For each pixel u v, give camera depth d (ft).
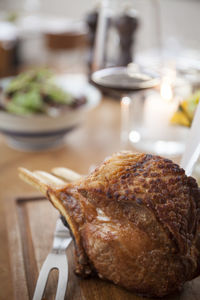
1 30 7.75
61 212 1.86
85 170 2.98
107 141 3.40
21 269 2.02
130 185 1.70
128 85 2.74
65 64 6.40
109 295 1.86
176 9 7.16
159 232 1.68
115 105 4.10
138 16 3.76
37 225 2.30
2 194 2.70
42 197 2.53
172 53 4.00
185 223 1.66
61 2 10.99
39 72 3.47
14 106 3.13
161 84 2.89
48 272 1.87
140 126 3.22
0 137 3.45
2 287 2.10
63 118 3.05
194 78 2.92
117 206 1.74
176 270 1.70
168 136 3.09
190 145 1.94
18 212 2.43
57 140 3.26
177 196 1.68
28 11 11.66
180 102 2.39
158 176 1.69
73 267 1.98
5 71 6.18
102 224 1.77
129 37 3.65
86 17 4.01
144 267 1.71
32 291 1.94
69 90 3.45
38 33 8.57
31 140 3.14
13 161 3.09
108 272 1.79
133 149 3.03
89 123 3.70
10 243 2.18
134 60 3.71
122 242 1.71
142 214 1.70
